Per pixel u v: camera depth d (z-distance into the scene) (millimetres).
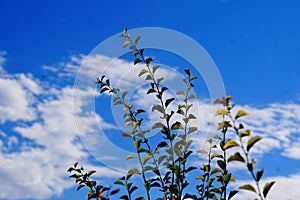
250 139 2619
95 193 3635
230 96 3025
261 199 2506
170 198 3721
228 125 2965
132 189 3674
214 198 3490
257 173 2527
